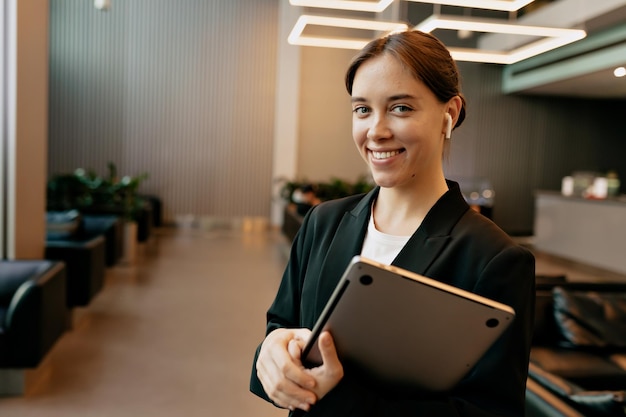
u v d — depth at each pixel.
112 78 12.41
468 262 0.97
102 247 5.79
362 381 0.95
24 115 4.62
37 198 5.00
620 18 8.05
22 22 4.49
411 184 1.05
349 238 1.11
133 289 6.77
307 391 0.91
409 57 0.95
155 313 5.82
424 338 0.88
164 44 12.49
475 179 12.84
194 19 12.52
